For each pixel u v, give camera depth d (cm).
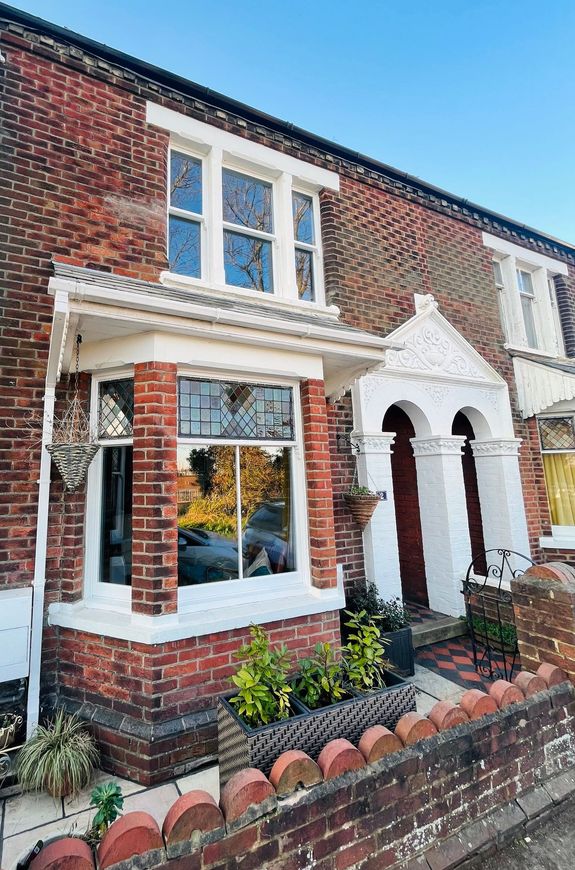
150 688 329
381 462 596
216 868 173
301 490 440
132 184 487
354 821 206
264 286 595
